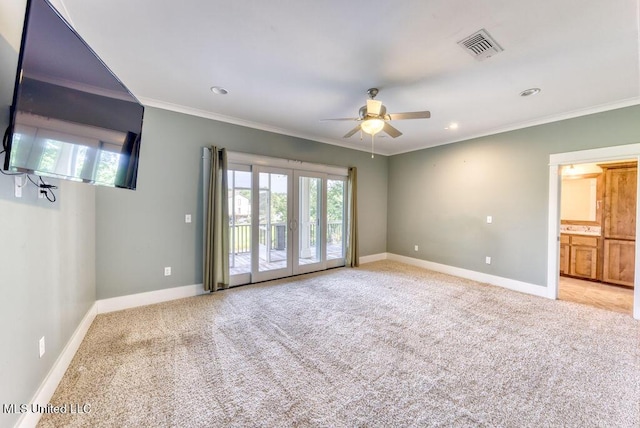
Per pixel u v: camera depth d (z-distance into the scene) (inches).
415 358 85.4
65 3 64.8
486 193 172.7
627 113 120.9
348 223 210.2
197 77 103.5
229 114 144.5
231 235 156.9
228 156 149.6
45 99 49.0
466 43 80.2
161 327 104.9
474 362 83.4
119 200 121.9
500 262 165.5
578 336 100.2
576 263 180.7
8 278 49.7
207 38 79.4
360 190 220.7
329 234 205.6
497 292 151.8
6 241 49.3
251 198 161.9
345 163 209.9
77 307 90.7
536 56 86.8
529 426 59.0
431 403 66.0
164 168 132.8
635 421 60.4
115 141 71.6
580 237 178.9
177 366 79.7
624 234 162.1
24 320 55.3
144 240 128.3
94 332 100.0
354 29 74.4
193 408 63.5
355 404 65.4
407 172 224.7
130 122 77.1
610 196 167.0
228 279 150.3
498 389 71.2
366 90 113.1
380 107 103.1
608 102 123.0
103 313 117.6
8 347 49.1
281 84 108.5
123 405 64.1
